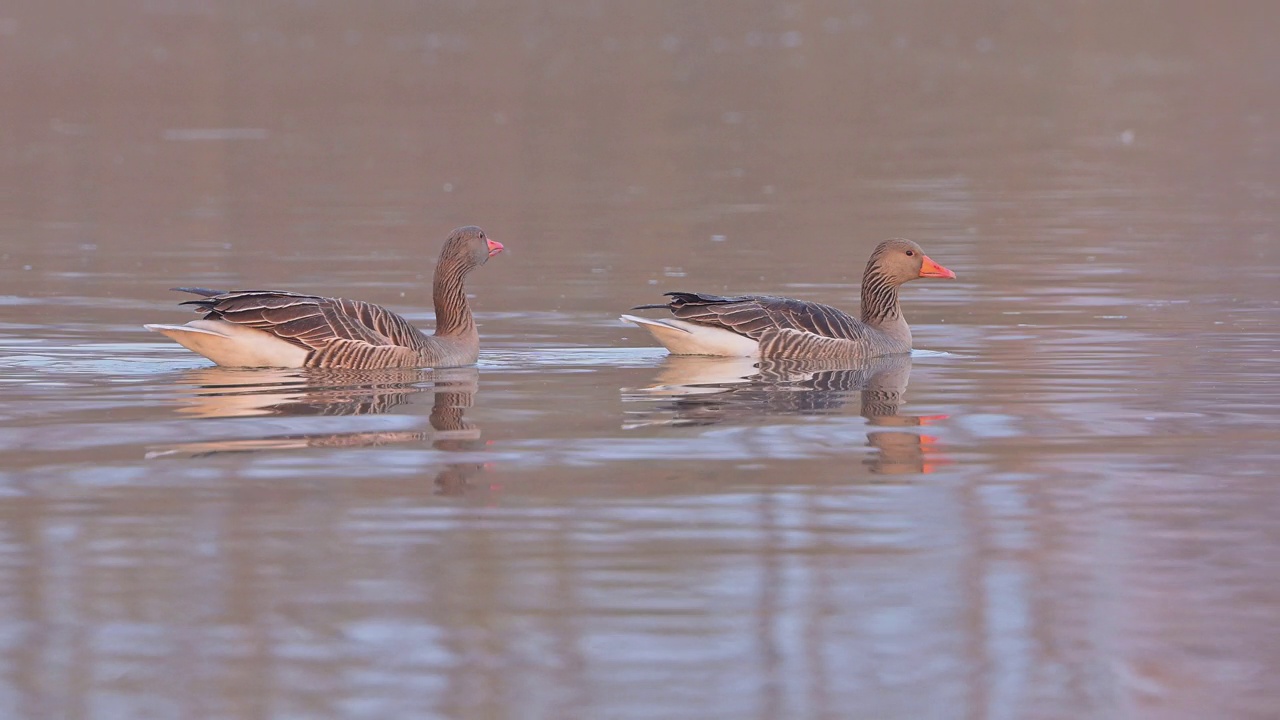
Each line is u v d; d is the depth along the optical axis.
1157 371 17.09
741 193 37.31
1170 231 30.45
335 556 10.14
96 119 54.12
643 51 80.62
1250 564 10.05
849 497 11.62
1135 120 53.81
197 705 8.00
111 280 24.86
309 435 13.56
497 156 44.97
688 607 9.32
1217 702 8.14
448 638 8.84
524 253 28.27
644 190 38.03
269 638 8.81
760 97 61.94
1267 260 26.55
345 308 16.78
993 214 33.44
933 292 23.86
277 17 97.44
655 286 24.50
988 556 10.25
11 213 33.84
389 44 83.94
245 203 35.72
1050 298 23.02
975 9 102.88
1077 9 102.19
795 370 17.41
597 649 8.70
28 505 11.23
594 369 17.38
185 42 83.81
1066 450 13.14
